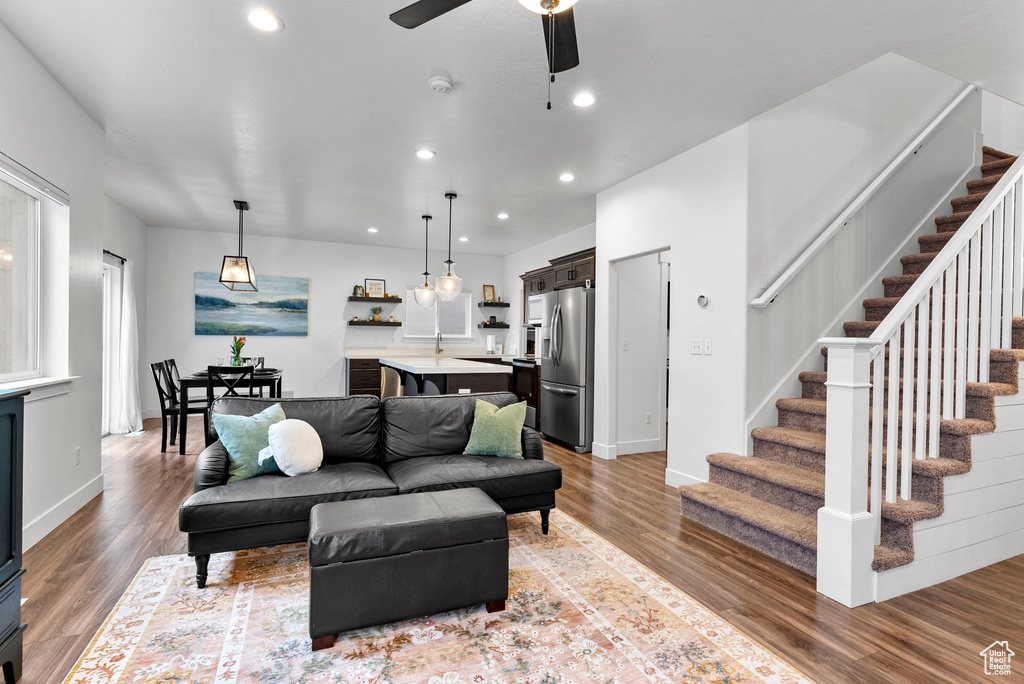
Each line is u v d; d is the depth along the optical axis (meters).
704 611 2.11
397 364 5.13
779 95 2.98
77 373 3.22
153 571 2.42
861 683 1.66
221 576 2.39
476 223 6.32
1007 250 2.68
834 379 2.23
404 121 3.37
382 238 7.30
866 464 2.20
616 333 4.91
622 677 1.70
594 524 3.13
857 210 3.69
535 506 2.95
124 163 4.20
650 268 5.14
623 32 2.37
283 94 3.01
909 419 2.32
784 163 3.47
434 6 1.60
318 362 7.57
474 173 4.39
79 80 2.87
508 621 2.04
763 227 3.38
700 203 3.70
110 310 5.70
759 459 3.22
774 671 1.72
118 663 1.73
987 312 2.57
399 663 1.76
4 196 2.69
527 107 3.16
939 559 2.33
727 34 2.39
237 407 2.97
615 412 4.93
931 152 4.12
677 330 3.88
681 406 3.85
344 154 3.98
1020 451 2.60
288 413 3.00
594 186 4.74
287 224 6.46
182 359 6.88
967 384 2.50
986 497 2.48
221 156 4.04
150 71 2.76
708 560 2.61
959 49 2.53
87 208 3.32
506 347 8.58
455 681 1.67
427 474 2.76
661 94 2.98
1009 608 2.12
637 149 3.81
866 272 3.80
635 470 4.41
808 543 2.40
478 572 2.06
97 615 2.03
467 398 3.43
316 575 1.83
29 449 2.66
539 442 3.28
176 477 3.97
